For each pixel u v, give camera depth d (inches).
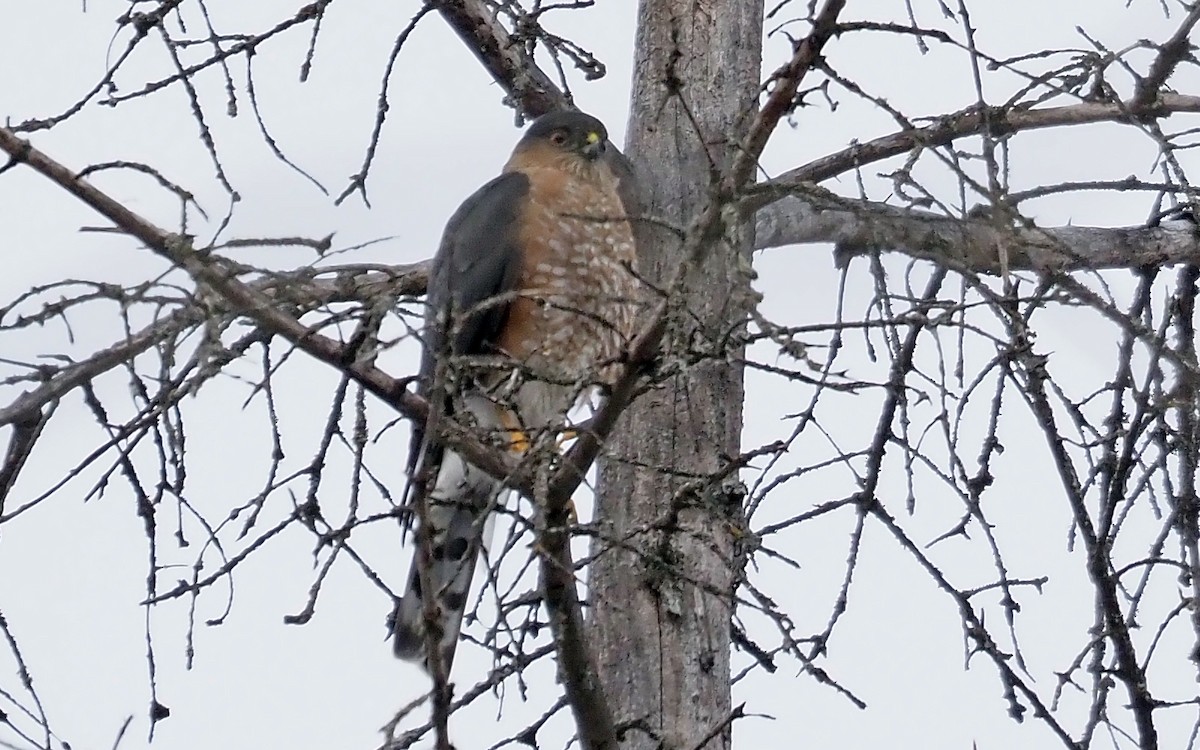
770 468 381.7
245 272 287.4
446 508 370.6
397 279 363.3
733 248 274.4
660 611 391.2
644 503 398.6
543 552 286.2
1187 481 396.2
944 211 315.6
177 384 337.7
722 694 390.6
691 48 437.7
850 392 292.0
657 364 309.3
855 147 379.2
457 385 320.2
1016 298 313.4
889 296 370.3
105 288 290.4
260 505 346.3
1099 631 390.0
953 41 304.2
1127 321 376.5
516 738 358.0
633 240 467.2
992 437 393.1
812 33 289.6
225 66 369.1
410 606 370.0
